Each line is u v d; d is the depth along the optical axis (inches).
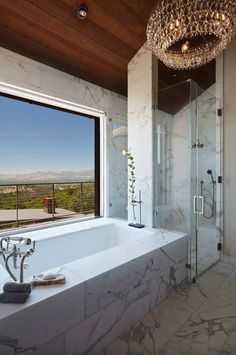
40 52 96.8
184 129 105.0
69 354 52.3
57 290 50.9
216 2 67.6
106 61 113.1
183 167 105.4
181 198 104.9
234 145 111.8
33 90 100.0
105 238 117.4
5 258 58.4
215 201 116.3
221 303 78.4
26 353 44.8
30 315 45.2
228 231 113.9
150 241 87.0
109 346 60.2
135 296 69.8
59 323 50.3
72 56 103.9
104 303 60.2
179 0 68.7
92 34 96.6
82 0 82.9
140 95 112.4
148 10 93.8
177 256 89.4
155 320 70.0
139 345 59.9
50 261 94.8
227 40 81.2
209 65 117.4
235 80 110.7
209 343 60.1
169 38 78.0
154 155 109.7
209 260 110.1
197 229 102.2
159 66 116.3
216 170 116.6
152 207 109.6
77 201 205.5
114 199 136.7
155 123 109.7
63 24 88.4
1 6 76.4
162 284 81.1
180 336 62.9
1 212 175.0
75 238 105.1
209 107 114.2
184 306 77.0
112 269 62.4
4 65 90.5
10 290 47.6
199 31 75.8
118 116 139.8
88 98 124.1
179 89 105.0
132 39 105.6
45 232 102.0
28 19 82.7
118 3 87.7
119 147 135.1
